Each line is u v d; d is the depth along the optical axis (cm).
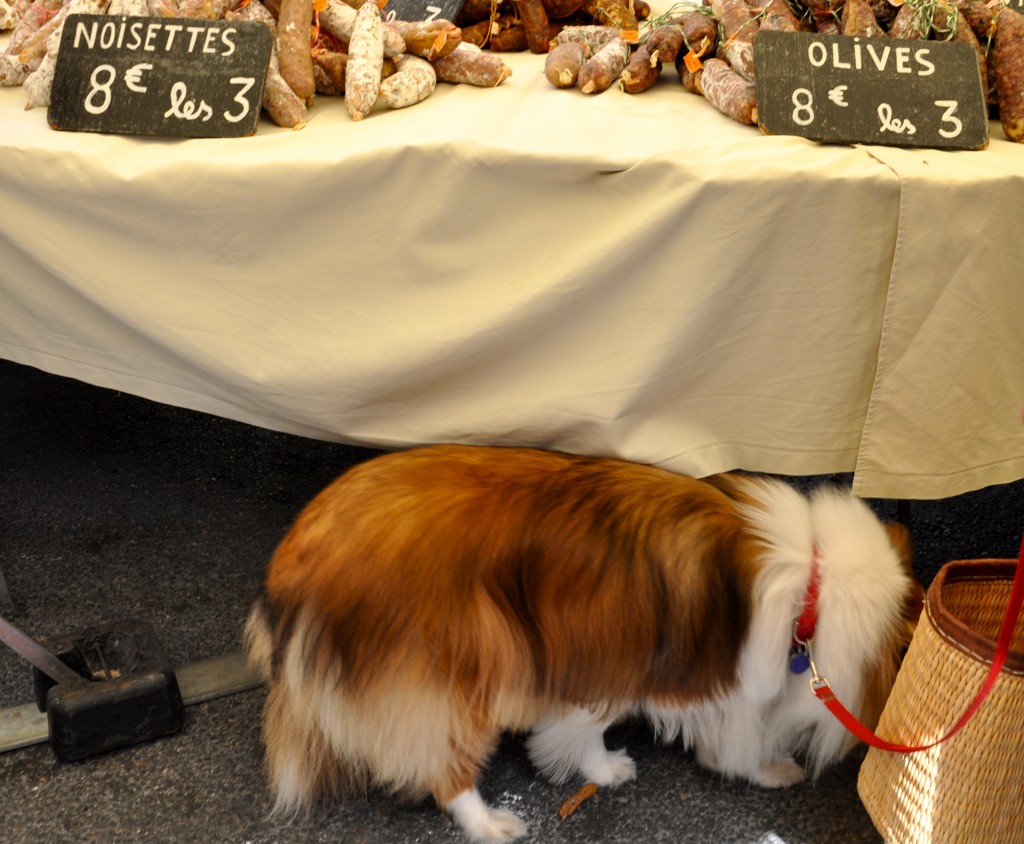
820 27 210
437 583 154
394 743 158
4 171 179
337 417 191
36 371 314
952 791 146
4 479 266
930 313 169
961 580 156
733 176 159
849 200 161
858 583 158
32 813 175
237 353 186
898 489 183
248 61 190
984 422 182
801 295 170
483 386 184
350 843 171
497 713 159
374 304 180
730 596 158
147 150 181
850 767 187
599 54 219
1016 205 165
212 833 172
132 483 266
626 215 166
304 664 158
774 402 182
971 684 140
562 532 157
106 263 183
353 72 198
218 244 178
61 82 190
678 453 180
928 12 194
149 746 188
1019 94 191
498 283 174
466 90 218
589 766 181
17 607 222
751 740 172
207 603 225
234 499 262
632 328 173
